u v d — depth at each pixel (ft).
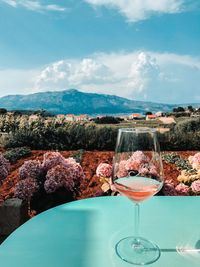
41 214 4.93
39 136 56.65
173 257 3.80
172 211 5.10
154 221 4.75
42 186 11.53
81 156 48.96
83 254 3.86
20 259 3.74
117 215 4.93
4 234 10.90
